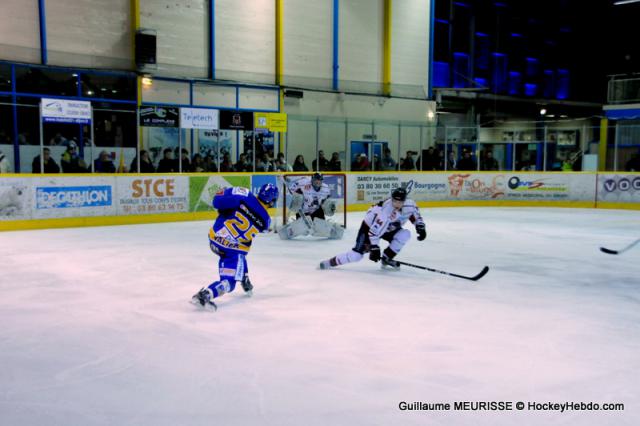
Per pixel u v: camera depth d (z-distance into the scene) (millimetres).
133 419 3061
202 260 7926
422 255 8617
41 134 11586
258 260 8031
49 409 3182
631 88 21031
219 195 5316
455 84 27672
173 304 5520
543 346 4328
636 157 16906
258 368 3822
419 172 16797
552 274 7199
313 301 5676
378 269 7418
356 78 20016
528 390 3486
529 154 19172
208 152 14844
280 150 17219
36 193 11125
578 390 3496
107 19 15141
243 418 3074
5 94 13422
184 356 4059
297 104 18516
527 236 10844
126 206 12203
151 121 14195
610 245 9742
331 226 10234
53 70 14188
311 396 3367
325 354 4109
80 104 11961
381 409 3199
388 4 20391
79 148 14008
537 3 30719
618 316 5211
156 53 15398
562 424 3039
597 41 31516
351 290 6180
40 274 6941
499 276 7043
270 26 17969
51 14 14344
